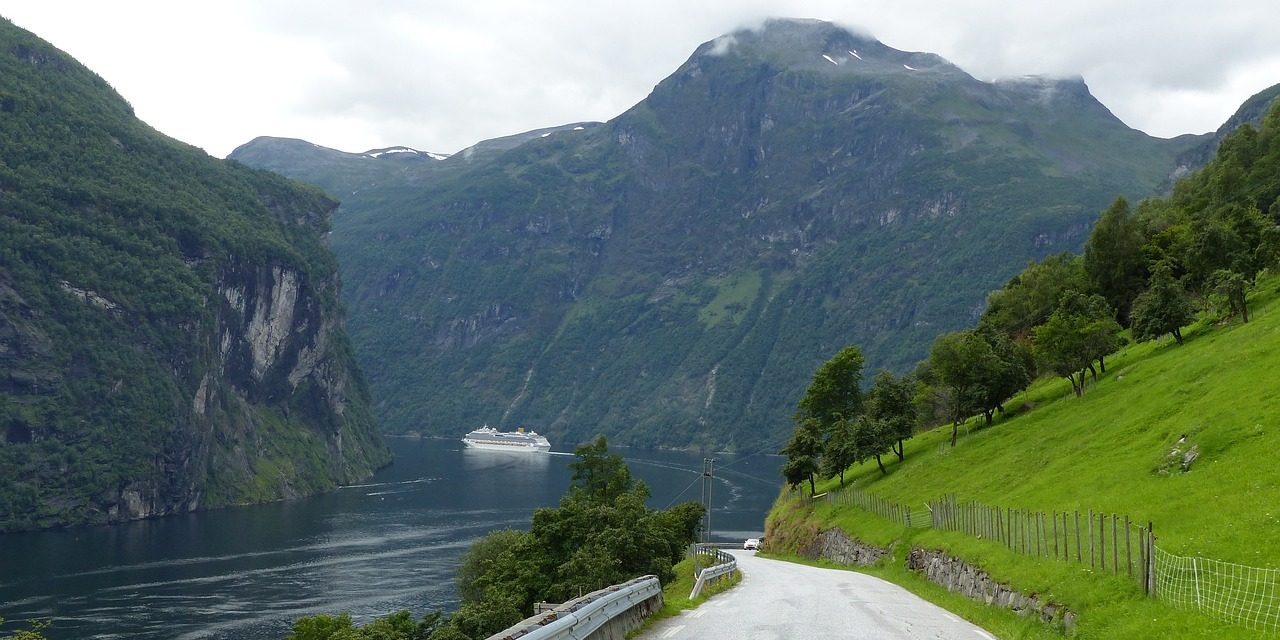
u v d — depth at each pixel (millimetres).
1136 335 81625
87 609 90188
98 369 188000
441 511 174625
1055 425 67750
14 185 198500
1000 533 38719
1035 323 114125
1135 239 104438
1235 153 118562
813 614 28359
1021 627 26406
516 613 52125
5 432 168750
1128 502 35188
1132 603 23500
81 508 168125
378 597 96000
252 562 118625
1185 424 43531
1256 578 21266
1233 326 68875
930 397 109875
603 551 48062
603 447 87125
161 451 189000
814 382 111188
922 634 24281
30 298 182625
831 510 85062
